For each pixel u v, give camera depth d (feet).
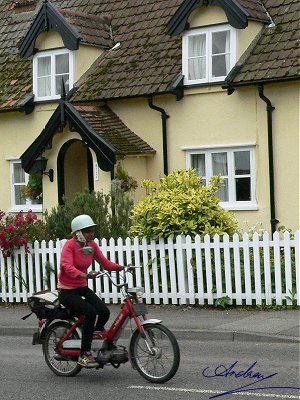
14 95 169.27
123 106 155.84
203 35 146.20
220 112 144.05
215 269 107.24
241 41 141.49
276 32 141.90
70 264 73.36
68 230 122.11
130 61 157.89
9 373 78.33
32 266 120.57
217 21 143.54
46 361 77.15
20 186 171.22
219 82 143.23
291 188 136.36
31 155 155.43
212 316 101.65
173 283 110.32
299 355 80.64
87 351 72.95
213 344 89.20
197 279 108.47
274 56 137.59
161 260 110.63
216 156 145.79
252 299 105.60
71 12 163.63
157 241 111.34
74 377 75.46
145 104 152.76
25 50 166.61
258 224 140.36
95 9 175.94
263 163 139.64
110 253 114.21
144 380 72.43
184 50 147.74
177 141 149.38
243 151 142.41
